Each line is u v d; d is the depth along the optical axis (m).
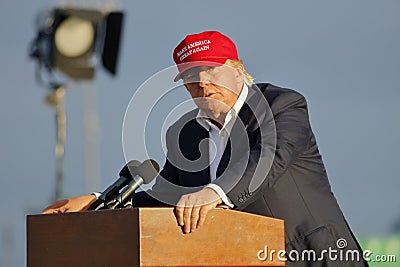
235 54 12.87
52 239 11.60
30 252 11.93
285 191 13.02
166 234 10.60
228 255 10.96
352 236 13.52
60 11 27.05
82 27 27.17
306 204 13.12
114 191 12.20
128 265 10.56
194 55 12.44
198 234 10.78
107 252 10.82
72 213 11.32
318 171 13.39
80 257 11.18
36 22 27.22
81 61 27.31
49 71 27.27
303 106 13.11
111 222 10.80
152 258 10.49
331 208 13.33
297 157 12.71
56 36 27.03
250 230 11.13
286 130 12.51
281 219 12.31
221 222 10.95
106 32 27.50
